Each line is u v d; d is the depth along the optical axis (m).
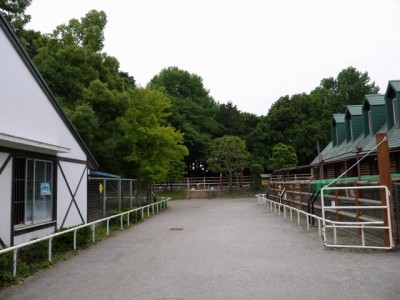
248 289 5.56
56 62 17.67
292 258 7.67
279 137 47.56
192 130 43.75
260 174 39.88
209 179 45.97
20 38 16.95
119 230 13.02
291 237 10.46
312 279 6.00
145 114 20.45
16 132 8.67
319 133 45.62
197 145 44.50
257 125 49.28
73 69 17.75
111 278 6.44
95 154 17.45
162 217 17.94
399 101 12.59
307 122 46.56
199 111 48.06
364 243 8.61
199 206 25.73
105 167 19.12
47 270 7.20
